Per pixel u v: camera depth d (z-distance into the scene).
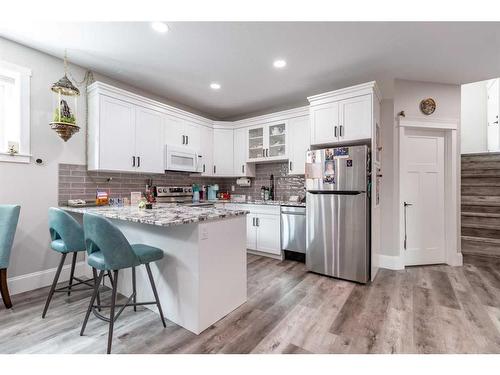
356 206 2.87
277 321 2.04
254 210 4.03
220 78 3.31
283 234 3.73
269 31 2.29
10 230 2.19
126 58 2.80
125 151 3.16
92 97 2.99
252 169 4.65
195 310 1.88
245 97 4.03
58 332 1.87
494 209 3.72
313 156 3.19
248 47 2.55
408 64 2.89
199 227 1.88
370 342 1.77
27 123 2.59
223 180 5.14
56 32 2.32
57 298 2.43
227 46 2.54
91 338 1.80
